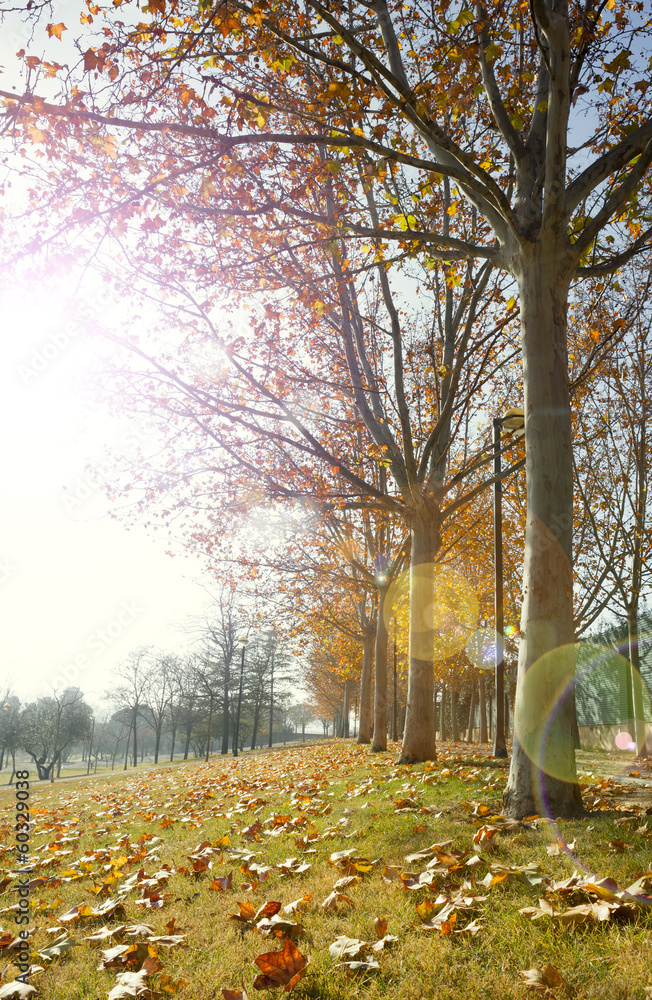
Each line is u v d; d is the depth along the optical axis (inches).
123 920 153.9
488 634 1114.7
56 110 229.3
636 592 716.0
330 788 360.8
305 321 513.0
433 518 490.3
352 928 127.6
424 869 162.9
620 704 910.4
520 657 232.7
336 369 599.8
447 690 1744.6
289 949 109.7
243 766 719.1
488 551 915.4
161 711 2160.4
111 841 263.1
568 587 230.8
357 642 1165.1
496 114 275.3
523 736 222.5
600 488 781.3
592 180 251.9
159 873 184.1
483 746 884.6
